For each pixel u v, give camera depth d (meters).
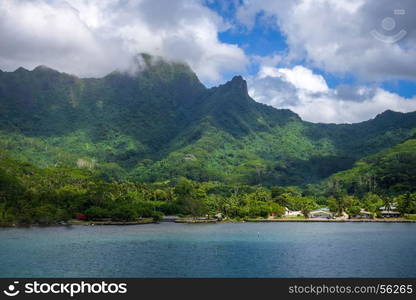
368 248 183.12
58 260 151.50
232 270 136.12
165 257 159.00
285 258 157.62
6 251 169.25
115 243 196.00
